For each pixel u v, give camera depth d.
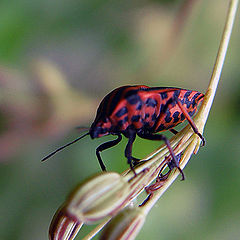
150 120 0.08
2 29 0.10
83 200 0.07
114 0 0.11
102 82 0.11
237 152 0.10
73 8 0.10
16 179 0.10
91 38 0.11
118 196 0.07
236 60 0.11
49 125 0.10
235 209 0.10
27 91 0.10
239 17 0.11
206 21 0.11
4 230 0.10
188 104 0.08
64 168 0.10
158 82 0.11
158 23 0.11
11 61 0.10
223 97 0.11
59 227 0.07
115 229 0.07
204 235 0.10
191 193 0.10
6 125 0.10
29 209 0.10
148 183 0.07
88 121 0.10
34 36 0.10
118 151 0.10
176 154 0.08
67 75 0.10
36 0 0.10
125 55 0.11
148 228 0.10
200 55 0.11
